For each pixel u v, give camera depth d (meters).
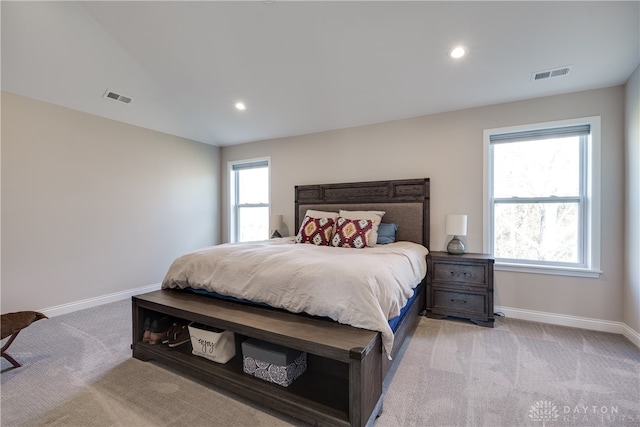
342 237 3.04
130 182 3.72
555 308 2.79
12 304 2.76
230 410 1.60
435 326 2.72
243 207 4.94
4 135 2.71
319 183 4.09
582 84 2.62
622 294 2.54
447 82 2.84
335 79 3.01
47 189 2.98
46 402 1.66
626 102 2.50
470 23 2.20
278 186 4.44
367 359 1.39
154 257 4.00
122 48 2.73
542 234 2.95
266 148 4.55
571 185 2.83
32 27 2.34
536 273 2.86
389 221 3.50
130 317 3.00
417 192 3.37
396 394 1.72
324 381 1.70
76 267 3.21
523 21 2.13
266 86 3.25
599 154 2.62
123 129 3.64
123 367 2.03
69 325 2.78
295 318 1.74
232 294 2.02
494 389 1.76
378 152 3.68
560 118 2.78
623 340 2.40
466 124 3.20
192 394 1.74
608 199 2.59
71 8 2.31
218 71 3.03
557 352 2.21
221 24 2.44
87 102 3.18
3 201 2.71
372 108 3.41
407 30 2.32
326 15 2.27
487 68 2.60
